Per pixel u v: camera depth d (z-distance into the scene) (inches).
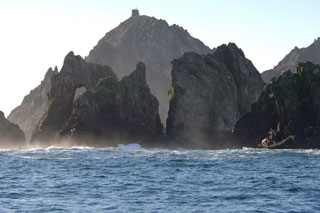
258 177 2564.0
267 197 1931.6
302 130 4798.2
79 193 2041.1
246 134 5295.3
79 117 5438.0
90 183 2352.4
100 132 5521.7
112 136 5625.0
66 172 2847.0
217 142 5915.4
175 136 5969.5
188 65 6343.5
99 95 5728.3
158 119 6230.3
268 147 4913.9
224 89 6304.1
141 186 2250.2
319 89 4928.6
